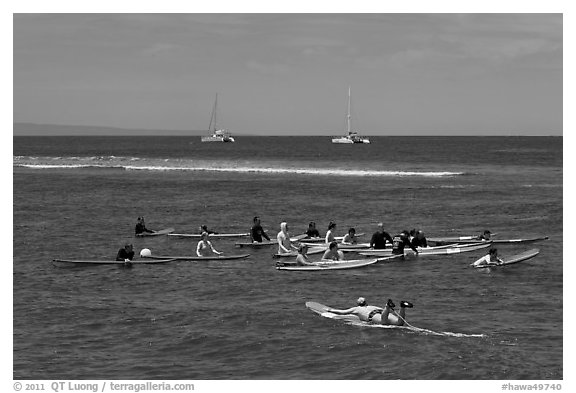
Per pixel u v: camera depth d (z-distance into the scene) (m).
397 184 77.94
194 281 29.36
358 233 43.78
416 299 26.06
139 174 93.12
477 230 44.59
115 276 30.36
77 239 40.94
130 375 18.28
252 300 25.94
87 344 20.78
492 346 20.17
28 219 49.34
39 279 29.70
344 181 82.00
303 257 32.38
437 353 19.66
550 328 21.94
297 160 132.00
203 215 52.25
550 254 35.16
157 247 38.47
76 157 141.12
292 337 21.17
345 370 18.52
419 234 36.53
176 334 21.62
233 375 18.25
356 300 26.05
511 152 175.38
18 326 22.55
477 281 29.00
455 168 107.62
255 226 38.78
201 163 120.06
